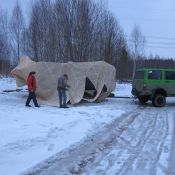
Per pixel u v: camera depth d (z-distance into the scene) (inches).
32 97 765.3
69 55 1470.2
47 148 398.3
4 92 1080.8
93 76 904.9
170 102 981.8
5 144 402.6
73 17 1473.9
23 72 861.2
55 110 717.3
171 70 871.7
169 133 510.9
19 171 315.0
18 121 556.7
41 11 1545.3
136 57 2775.6
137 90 884.0
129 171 326.6
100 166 340.8
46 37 1525.6
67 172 318.7
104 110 736.3
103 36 1651.1
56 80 844.6
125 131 521.0
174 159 369.4
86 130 509.4
